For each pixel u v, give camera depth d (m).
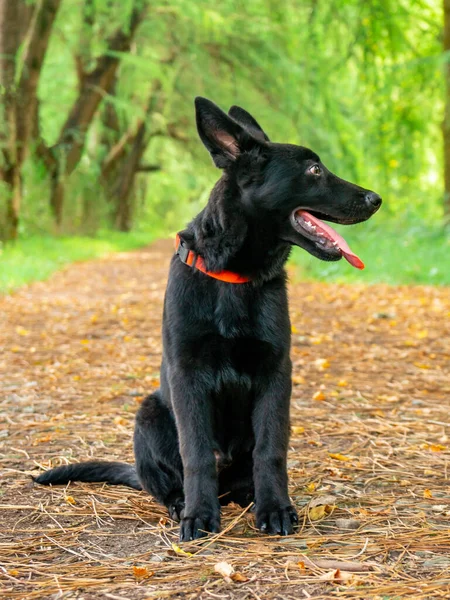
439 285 6.29
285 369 1.88
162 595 1.58
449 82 8.06
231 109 2.20
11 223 8.90
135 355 3.59
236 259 1.86
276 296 1.89
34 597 1.59
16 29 8.41
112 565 1.69
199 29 10.41
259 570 1.66
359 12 8.38
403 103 8.78
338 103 10.73
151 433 1.96
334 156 10.55
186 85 11.97
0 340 3.96
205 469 1.85
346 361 3.39
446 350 3.58
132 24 10.45
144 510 1.96
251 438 1.96
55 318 4.71
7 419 2.59
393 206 9.43
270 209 1.88
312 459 2.23
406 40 8.62
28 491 2.04
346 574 1.62
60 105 12.85
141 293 6.12
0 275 6.57
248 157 1.90
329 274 7.07
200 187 19.55
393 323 4.33
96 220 13.84
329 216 1.94
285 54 10.20
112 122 14.67
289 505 1.84
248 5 9.67
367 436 2.40
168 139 17.52
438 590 1.58
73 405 2.75
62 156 10.99
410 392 2.87
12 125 8.61
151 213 23.39
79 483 2.10
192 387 1.87
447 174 8.21
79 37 10.74
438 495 1.98
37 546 1.77
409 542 1.75
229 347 1.87
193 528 1.80
